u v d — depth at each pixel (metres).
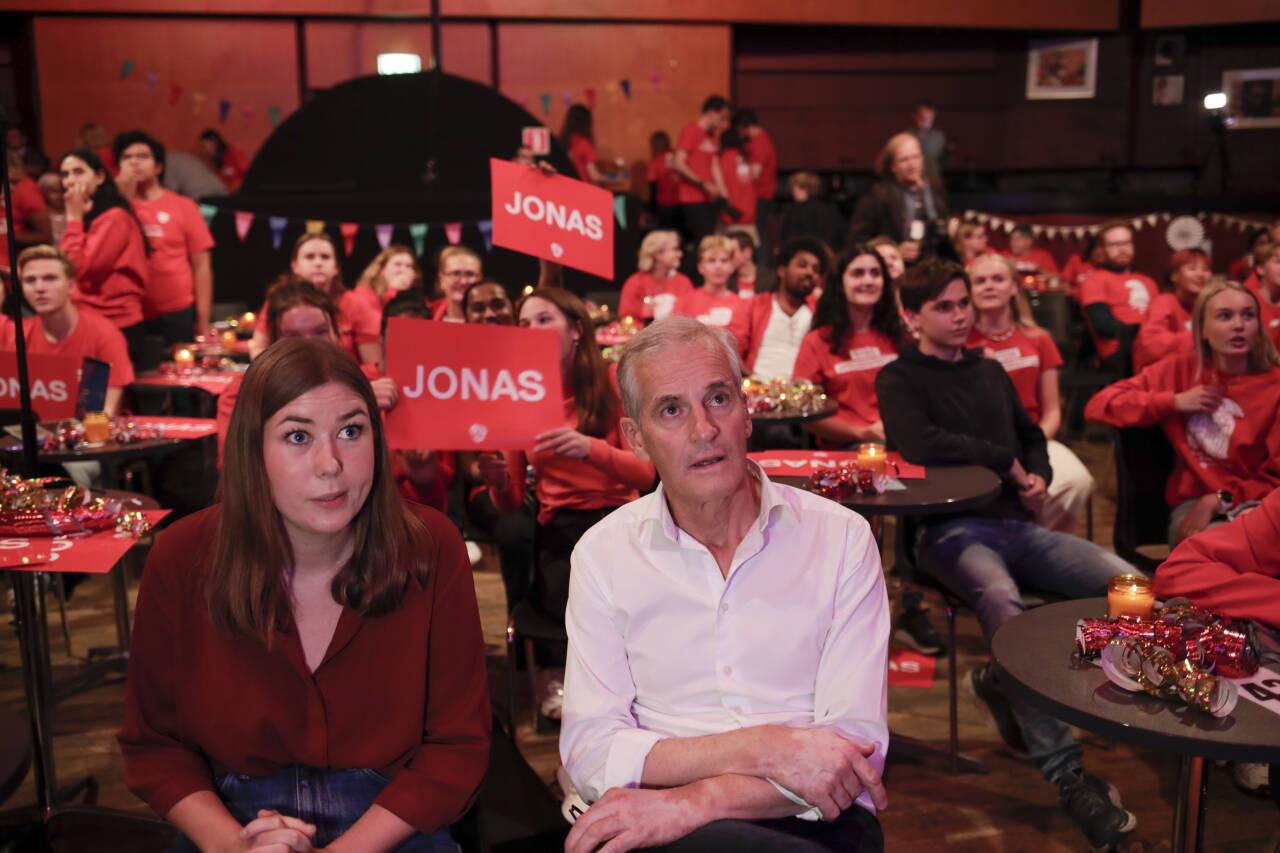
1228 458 3.00
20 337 2.26
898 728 2.93
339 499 1.41
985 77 12.47
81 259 5.21
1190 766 1.69
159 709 1.52
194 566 1.48
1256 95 12.08
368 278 6.03
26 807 2.39
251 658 1.46
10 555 1.95
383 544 1.47
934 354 3.01
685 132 9.35
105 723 2.95
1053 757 2.39
